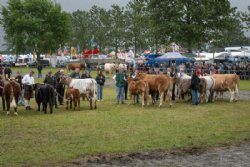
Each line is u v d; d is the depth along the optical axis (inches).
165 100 1051.3
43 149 506.0
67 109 883.4
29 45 3609.7
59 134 598.9
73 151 498.0
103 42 4461.1
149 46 3686.0
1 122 698.8
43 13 3715.6
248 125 685.3
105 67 2199.8
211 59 2426.2
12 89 776.9
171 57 1846.7
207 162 462.6
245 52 2359.7
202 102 1011.3
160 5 2458.2
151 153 497.7
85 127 656.4
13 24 3644.2
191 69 1737.2
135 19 3612.2
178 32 2429.9
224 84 1029.8
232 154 498.0
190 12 2401.6
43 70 2637.8
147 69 1897.1
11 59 3720.5
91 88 880.3
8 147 515.5
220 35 2514.8
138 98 1003.3
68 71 2134.6
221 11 2456.9
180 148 523.2
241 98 1130.0
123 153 494.6
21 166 435.2
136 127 658.8
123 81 995.3
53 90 824.3
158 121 719.7
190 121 722.2
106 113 818.8
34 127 653.9
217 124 692.7
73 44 4766.2
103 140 560.1
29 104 962.7
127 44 3757.4
